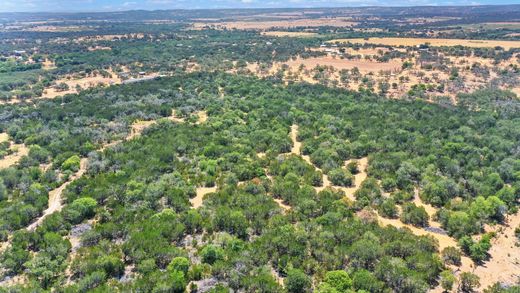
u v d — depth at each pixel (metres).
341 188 80.56
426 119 119.88
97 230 60.75
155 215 64.81
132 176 78.81
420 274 51.59
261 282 49.91
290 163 86.31
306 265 54.19
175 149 95.25
